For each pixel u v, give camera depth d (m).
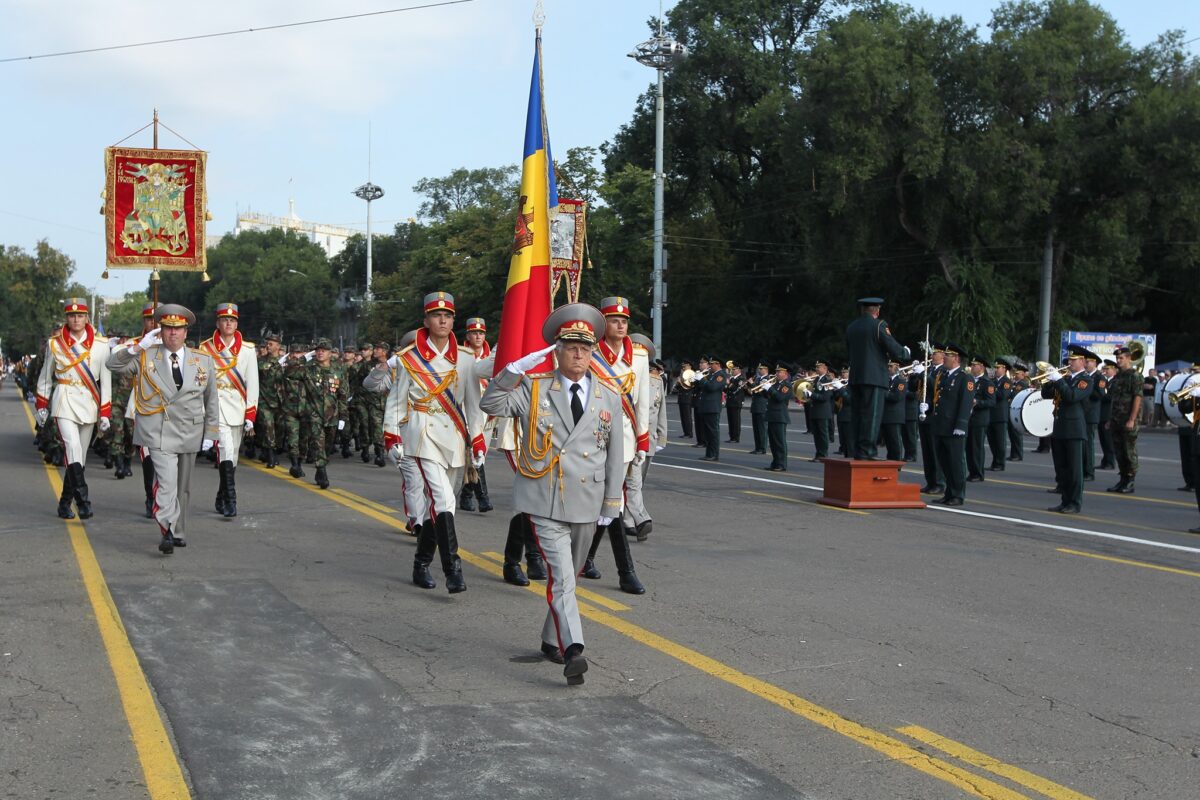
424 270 66.69
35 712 5.12
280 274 104.88
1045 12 40.28
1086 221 41.62
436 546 8.27
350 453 18.81
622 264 52.59
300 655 6.16
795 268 53.91
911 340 44.97
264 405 16.56
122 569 8.30
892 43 39.97
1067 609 7.71
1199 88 37.94
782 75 52.16
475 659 6.18
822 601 7.79
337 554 9.20
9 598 7.30
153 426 8.90
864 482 12.74
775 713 5.36
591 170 51.03
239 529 10.36
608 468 5.97
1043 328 41.09
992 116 39.12
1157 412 33.81
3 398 41.75
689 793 4.37
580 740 4.93
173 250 15.15
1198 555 10.03
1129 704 5.63
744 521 11.62
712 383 19.52
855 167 38.97
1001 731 5.18
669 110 55.16
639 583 8.01
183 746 4.75
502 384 5.89
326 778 4.44
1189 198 37.34
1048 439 22.67
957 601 7.89
